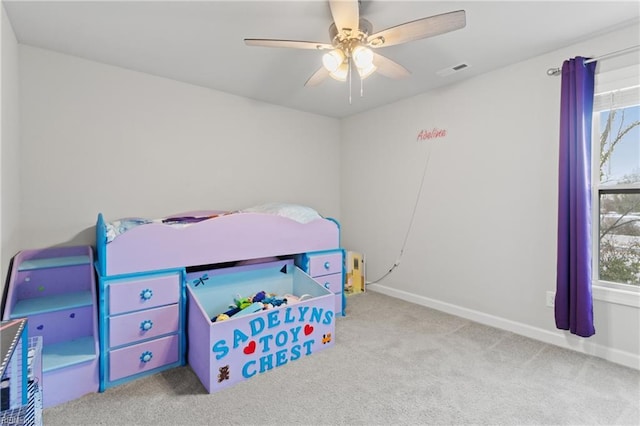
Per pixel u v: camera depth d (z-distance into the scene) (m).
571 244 2.07
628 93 1.96
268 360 1.92
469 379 1.82
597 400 1.63
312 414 1.52
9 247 1.85
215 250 2.21
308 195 3.78
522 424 1.45
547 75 2.26
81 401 1.62
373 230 3.67
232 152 3.14
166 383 1.80
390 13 1.77
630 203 2.04
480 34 2.01
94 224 2.43
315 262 2.77
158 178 2.72
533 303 2.37
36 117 2.19
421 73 2.62
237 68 2.54
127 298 1.83
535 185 2.34
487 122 2.61
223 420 1.48
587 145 2.04
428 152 3.07
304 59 2.38
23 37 2.05
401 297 3.34
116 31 1.99
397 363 2.00
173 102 2.77
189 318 2.00
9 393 0.97
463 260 2.80
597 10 1.75
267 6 1.72
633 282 2.04
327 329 2.21
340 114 3.85
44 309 1.82
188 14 1.81
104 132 2.46
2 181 1.66
